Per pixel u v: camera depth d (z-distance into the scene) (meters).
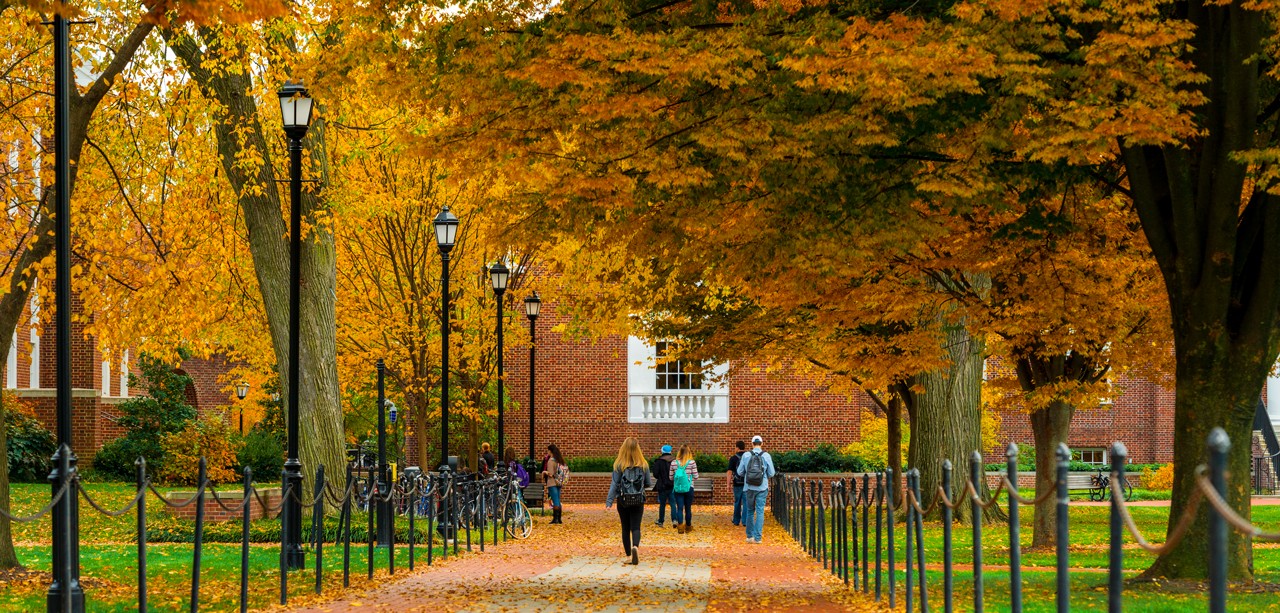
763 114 14.02
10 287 17.66
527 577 18.34
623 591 16.06
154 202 23.03
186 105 22.47
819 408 52.91
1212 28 15.28
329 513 26.58
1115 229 20.59
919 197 15.40
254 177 24.95
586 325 38.47
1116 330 23.56
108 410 50.12
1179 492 15.96
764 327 31.16
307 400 26.89
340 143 26.72
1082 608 13.71
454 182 15.93
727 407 53.00
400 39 15.82
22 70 20.58
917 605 14.51
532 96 14.84
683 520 37.50
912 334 23.45
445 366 29.02
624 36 14.07
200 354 28.23
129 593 15.44
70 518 11.50
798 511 28.39
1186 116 13.67
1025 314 20.98
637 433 52.97
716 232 16.36
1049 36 14.37
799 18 14.86
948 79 13.27
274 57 21.94
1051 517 26.39
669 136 14.62
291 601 14.61
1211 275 15.57
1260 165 14.62
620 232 16.81
